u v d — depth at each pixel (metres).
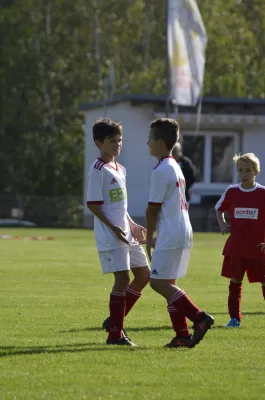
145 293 34.34
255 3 137.88
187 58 73.56
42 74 120.38
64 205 99.69
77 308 29.27
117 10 127.06
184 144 87.31
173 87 73.44
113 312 22.30
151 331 24.41
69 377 18.06
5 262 47.19
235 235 26.52
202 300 32.09
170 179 21.41
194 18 73.50
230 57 126.50
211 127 87.31
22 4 120.12
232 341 22.77
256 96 125.75
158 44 131.38
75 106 122.12
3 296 32.41
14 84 119.94
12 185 121.38
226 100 85.81
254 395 16.61
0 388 17.11
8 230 83.25
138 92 121.12
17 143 122.81
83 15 123.81
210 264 47.31
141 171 87.06
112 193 22.25
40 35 119.81
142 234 23.34
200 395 16.58
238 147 87.81
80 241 65.88
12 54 119.12
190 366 19.23
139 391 16.89
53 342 22.34
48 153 120.75
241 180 26.77
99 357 20.19
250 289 36.75
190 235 21.72
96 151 93.00
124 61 127.50
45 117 122.38
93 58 125.56
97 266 45.28
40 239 68.19
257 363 19.64
